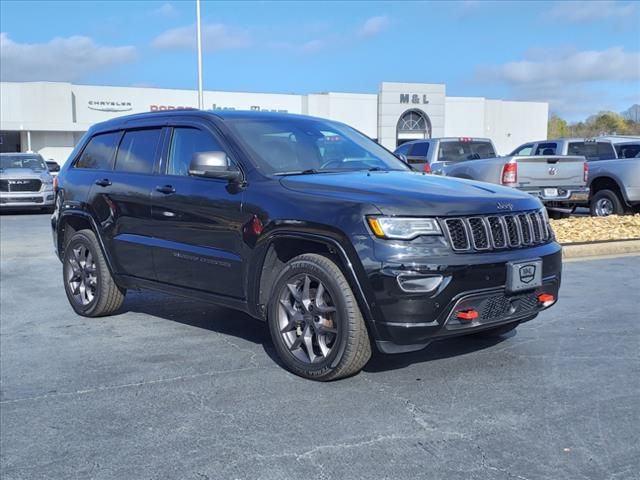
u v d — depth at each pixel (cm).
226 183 520
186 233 548
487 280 437
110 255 635
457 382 462
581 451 355
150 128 619
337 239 437
